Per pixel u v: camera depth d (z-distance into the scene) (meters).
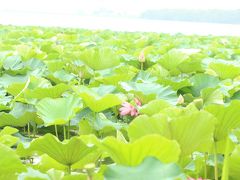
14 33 13.41
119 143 2.32
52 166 3.13
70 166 2.95
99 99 3.95
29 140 4.61
